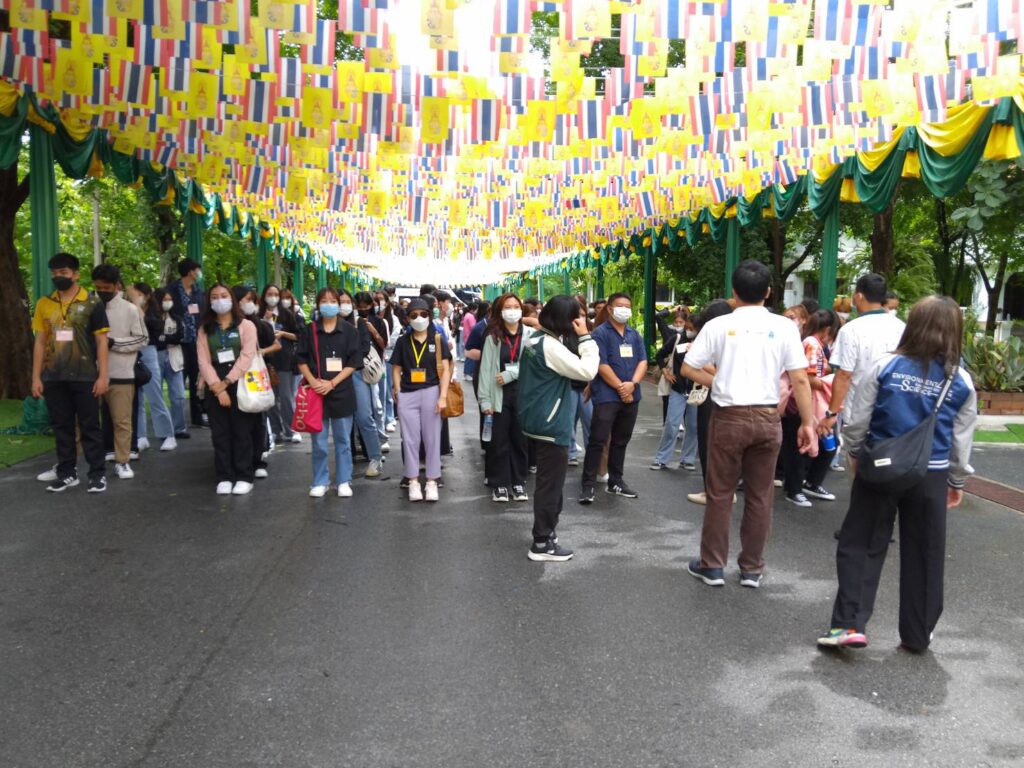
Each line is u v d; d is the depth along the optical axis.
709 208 14.24
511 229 16.67
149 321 8.65
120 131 8.74
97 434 6.96
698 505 6.98
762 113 6.01
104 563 5.11
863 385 3.88
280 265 25.55
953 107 7.34
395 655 3.84
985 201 9.41
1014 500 7.25
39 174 8.65
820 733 3.20
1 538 5.60
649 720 3.28
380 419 9.21
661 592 4.77
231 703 3.36
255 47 5.31
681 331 8.61
